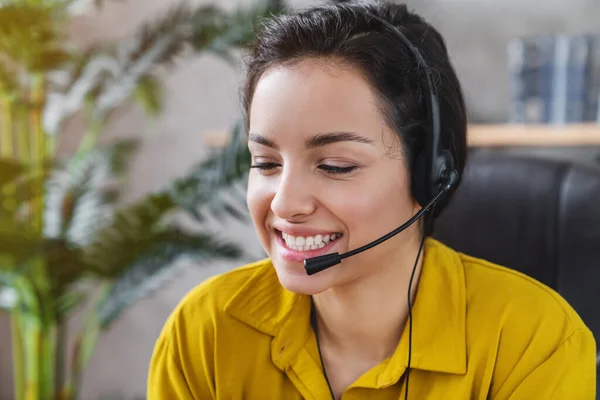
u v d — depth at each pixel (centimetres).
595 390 81
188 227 220
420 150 76
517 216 111
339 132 69
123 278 162
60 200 166
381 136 71
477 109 189
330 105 69
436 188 76
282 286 83
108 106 165
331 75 69
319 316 86
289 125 69
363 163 71
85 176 170
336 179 71
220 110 214
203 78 214
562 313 82
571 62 162
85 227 162
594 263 104
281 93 70
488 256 112
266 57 73
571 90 162
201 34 157
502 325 81
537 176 111
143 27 167
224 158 149
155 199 153
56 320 169
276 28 75
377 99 71
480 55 187
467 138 86
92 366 242
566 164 110
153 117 196
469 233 113
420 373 80
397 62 72
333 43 70
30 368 177
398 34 74
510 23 184
